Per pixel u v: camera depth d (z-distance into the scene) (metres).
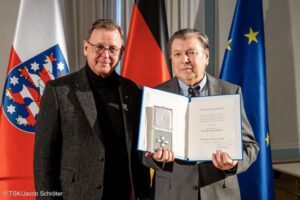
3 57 1.79
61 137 1.07
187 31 1.15
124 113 1.10
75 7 1.86
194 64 1.12
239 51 1.73
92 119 1.04
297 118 2.25
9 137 1.43
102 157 1.03
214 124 1.05
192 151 1.05
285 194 2.05
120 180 1.08
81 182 1.02
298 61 2.25
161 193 1.11
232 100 1.05
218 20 2.10
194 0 2.04
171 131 1.04
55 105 1.05
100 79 1.12
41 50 1.50
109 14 1.88
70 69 1.87
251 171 1.68
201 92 1.17
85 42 1.12
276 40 2.20
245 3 1.74
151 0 1.66
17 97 1.46
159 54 1.63
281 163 2.15
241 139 1.02
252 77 1.69
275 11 2.20
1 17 1.78
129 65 1.61
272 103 2.21
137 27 1.64
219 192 1.10
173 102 1.06
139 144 1.00
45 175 1.02
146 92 1.03
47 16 1.54
